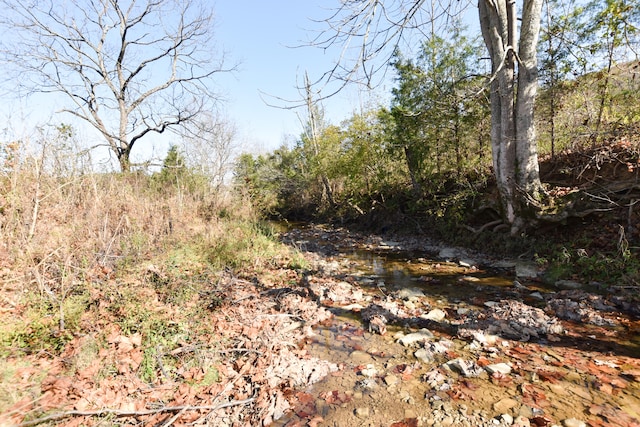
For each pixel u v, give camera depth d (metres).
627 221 7.05
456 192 11.08
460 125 11.05
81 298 4.29
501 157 8.67
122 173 12.11
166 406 3.10
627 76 7.75
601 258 6.55
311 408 3.19
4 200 6.50
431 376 3.62
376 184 15.06
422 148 12.13
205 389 3.42
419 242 11.79
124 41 15.91
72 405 2.84
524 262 7.97
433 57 11.15
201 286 5.66
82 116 15.25
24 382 2.81
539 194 8.36
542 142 10.14
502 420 2.90
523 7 7.75
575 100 8.80
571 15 8.60
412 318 5.24
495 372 3.61
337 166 16.34
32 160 7.09
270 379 3.58
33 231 5.70
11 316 3.78
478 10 8.36
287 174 22.75
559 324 4.64
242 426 2.97
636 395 3.15
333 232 15.73
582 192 7.80
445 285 6.95
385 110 13.23
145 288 5.08
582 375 3.51
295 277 7.36
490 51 8.34
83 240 6.32
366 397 3.34
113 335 3.81
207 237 8.39
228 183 16.48
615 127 7.55
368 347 4.39
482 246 9.73
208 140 17.61
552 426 2.80
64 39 14.41
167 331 4.17
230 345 4.23
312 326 5.06
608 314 4.96
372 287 7.03
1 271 4.80
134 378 3.38
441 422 2.94
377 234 14.31
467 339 4.50
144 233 7.83
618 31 7.04
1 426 2.31
